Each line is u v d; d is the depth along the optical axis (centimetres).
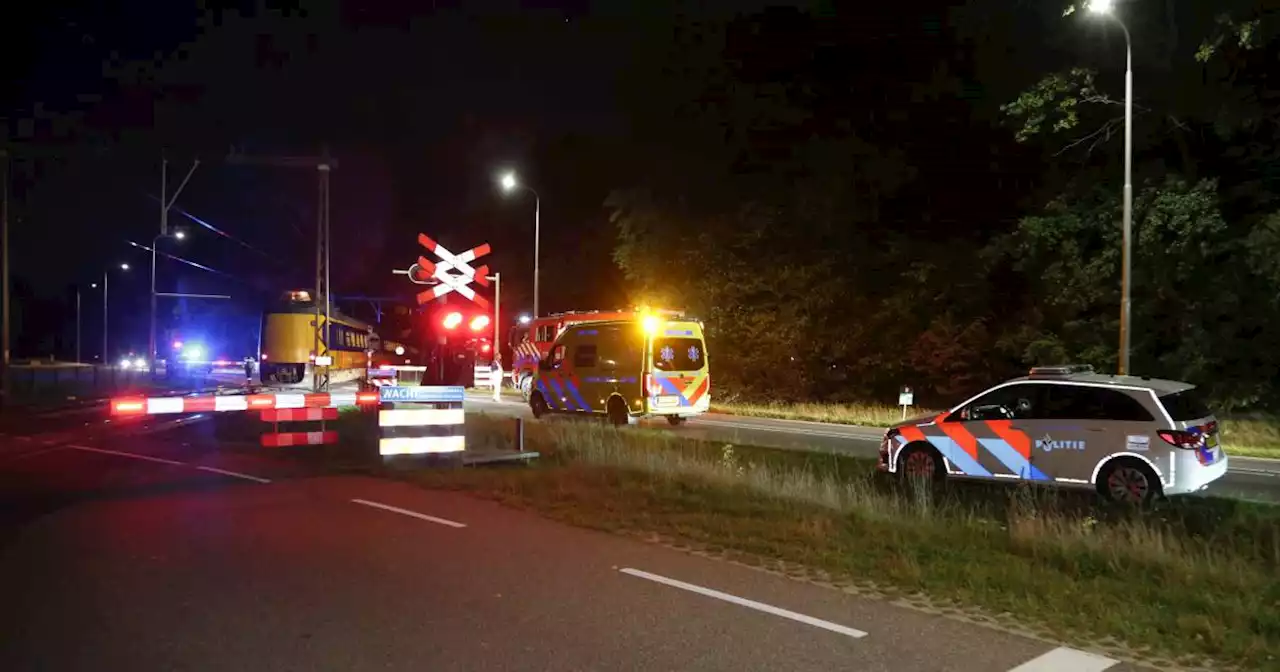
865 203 3450
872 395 3434
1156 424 1091
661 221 3784
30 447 1645
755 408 3038
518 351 3609
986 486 1221
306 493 1150
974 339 3098
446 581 734
